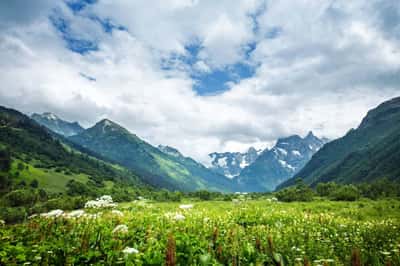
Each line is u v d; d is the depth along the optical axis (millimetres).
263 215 19812
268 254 8516
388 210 39312
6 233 10438
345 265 8984
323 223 17672
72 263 7270
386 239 13234
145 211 20156
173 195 120062
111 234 10266
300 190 91688
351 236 13469
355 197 79750
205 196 114250
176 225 13188
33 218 12883
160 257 7129
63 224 12234
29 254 7652
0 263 7016
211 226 13484
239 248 8844
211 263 7539
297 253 9828
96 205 14656
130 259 7125
